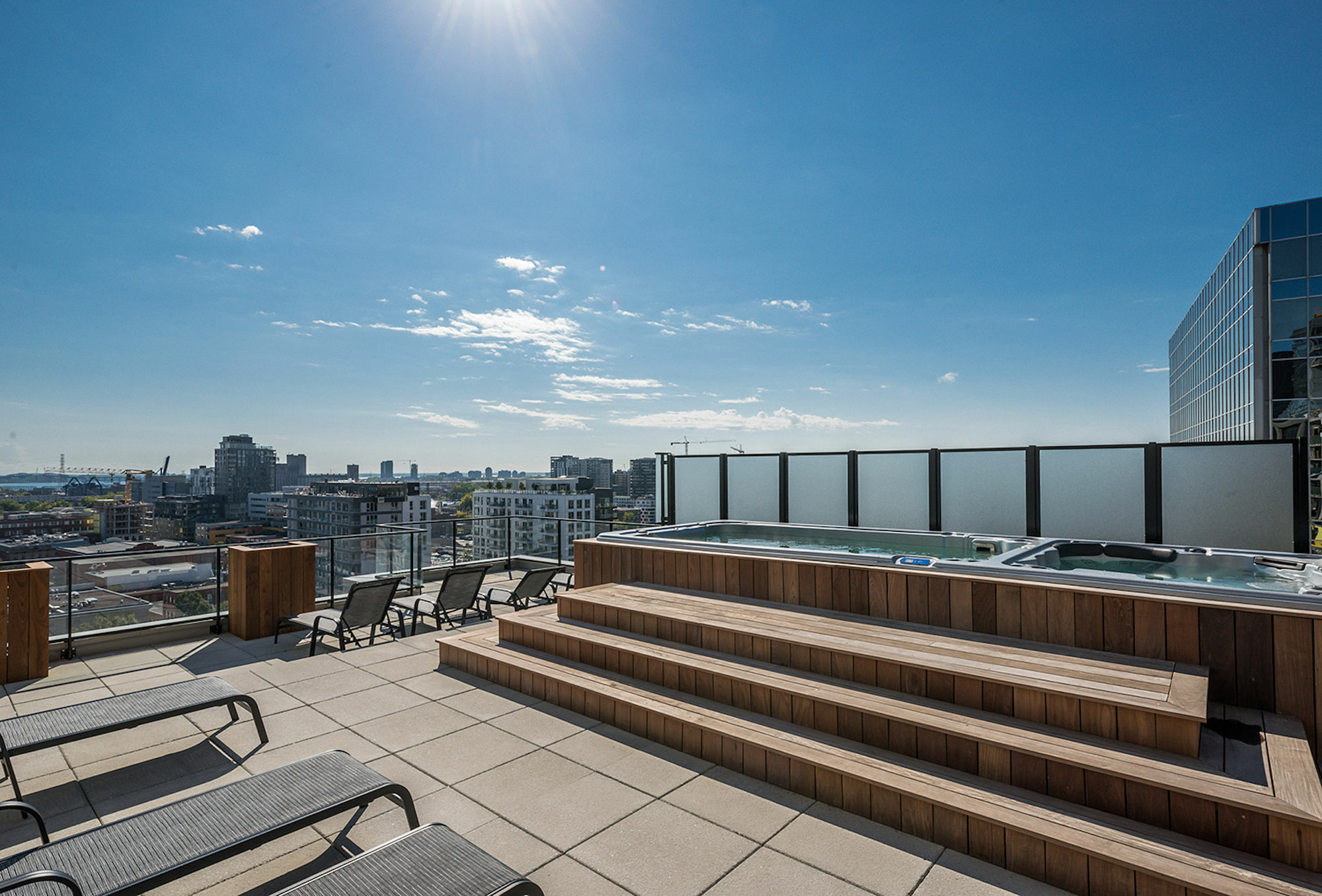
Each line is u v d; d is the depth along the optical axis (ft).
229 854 5.77
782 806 8.14
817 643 10.09
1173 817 6.50
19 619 13.47
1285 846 5.92
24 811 6.68
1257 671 8.39
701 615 11.95
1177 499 17.20
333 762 7.62
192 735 10.52
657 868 6.83
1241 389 72.38
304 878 6.73
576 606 13.78
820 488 23.48
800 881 6.57
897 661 9.22
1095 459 18.37
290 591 17.53
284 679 13.37
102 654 15.40
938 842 7.25
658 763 9.41
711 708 10.14
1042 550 15.46
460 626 18.39
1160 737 7.28
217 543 17.51
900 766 8.04
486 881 5.16
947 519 20.80
